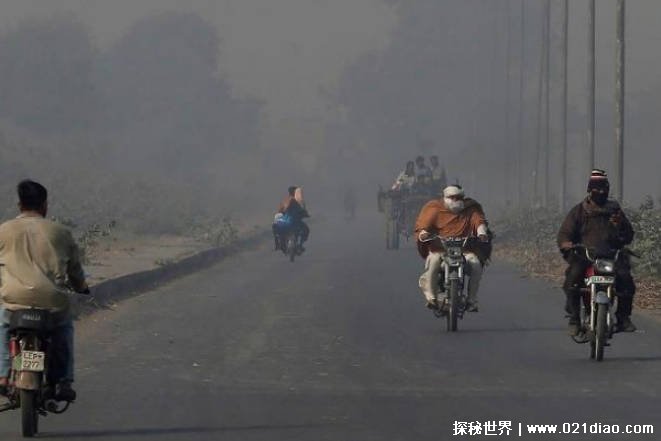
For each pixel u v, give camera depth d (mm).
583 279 32844
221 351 34281
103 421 24281
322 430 23297
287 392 27531
